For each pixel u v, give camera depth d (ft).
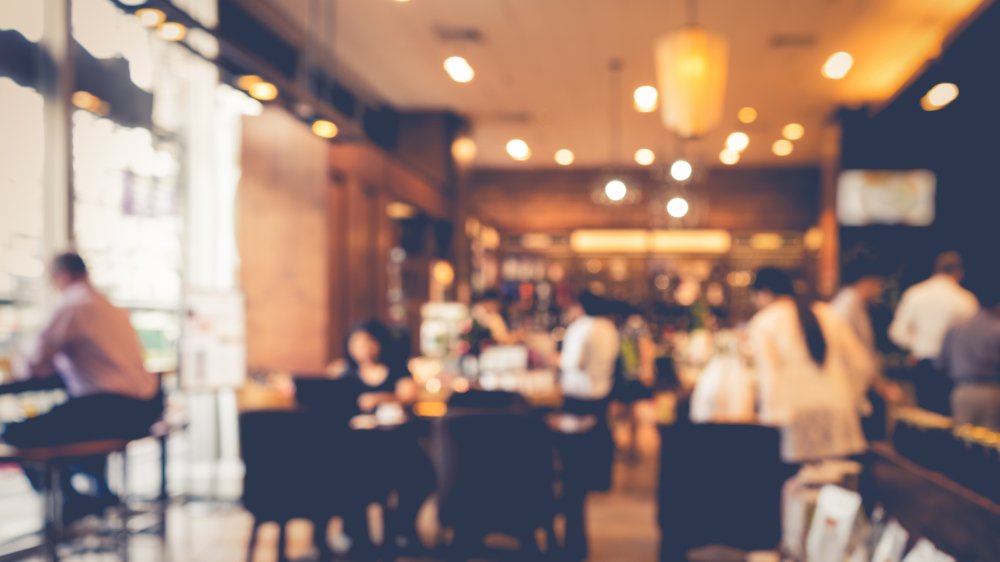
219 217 23.53
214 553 16.03
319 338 23.32
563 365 21.63
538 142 42.65
